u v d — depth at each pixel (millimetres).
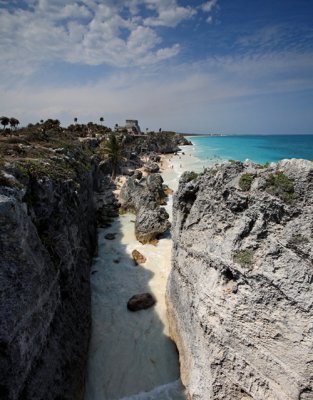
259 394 11500
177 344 17562
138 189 42406
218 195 13945
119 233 34844
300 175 10930
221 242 13203
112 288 24062
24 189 13133
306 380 10250
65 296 16172
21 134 43188
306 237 10594
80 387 14898
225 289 12531
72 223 19922
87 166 38312
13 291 10430
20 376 10172
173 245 19391
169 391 15547
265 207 11562
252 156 103500
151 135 141375
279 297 10906
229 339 12133
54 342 13133
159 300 22375
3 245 10383
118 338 19016
